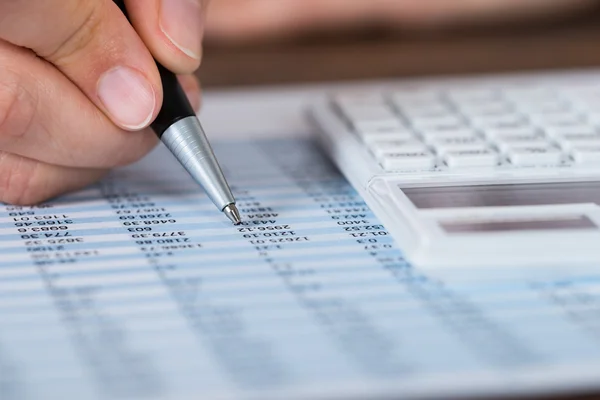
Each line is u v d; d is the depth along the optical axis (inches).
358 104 20.4
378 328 11.5
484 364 10.6
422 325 11.6
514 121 19.0
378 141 17.5
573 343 11.1
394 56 27.8
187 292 12.4
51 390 10.0
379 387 10.1
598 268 12.9
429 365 10.6
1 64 14.6
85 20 14.6
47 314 11.8
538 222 13.7
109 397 9.9
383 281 12.8
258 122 21.2
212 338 11.2
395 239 13.8
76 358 10.7
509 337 11.3
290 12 29.4
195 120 15.8
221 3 29.1
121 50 15.1
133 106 15.3
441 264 13.0
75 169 16.3
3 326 11.5
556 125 18.5
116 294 12.4
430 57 27.5
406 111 19.8
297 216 15.5
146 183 17.3
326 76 25.9
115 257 13.6
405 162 16.3
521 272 12.9
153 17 15.7
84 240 14.3
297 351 10.9
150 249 13.9
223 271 13.1
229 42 29.4
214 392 10.0
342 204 16.2
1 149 15.3
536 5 30.4
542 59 27.1
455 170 16.2
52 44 14.6
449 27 30.3
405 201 14.6
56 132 15.4
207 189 15.2
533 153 16.7
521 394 10.2
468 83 23.5
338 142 18.1
